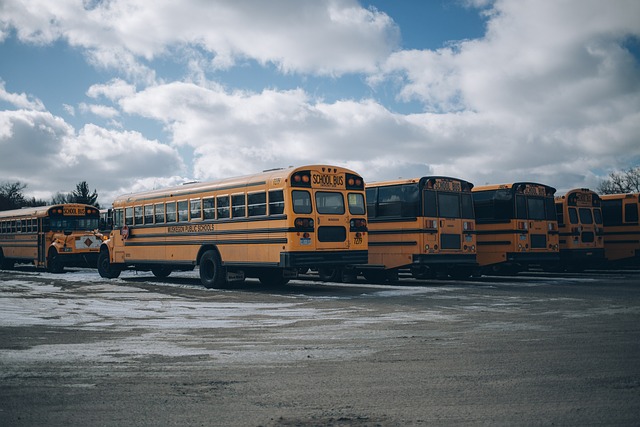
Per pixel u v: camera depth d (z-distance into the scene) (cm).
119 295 1472
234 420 461
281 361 678
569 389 544
